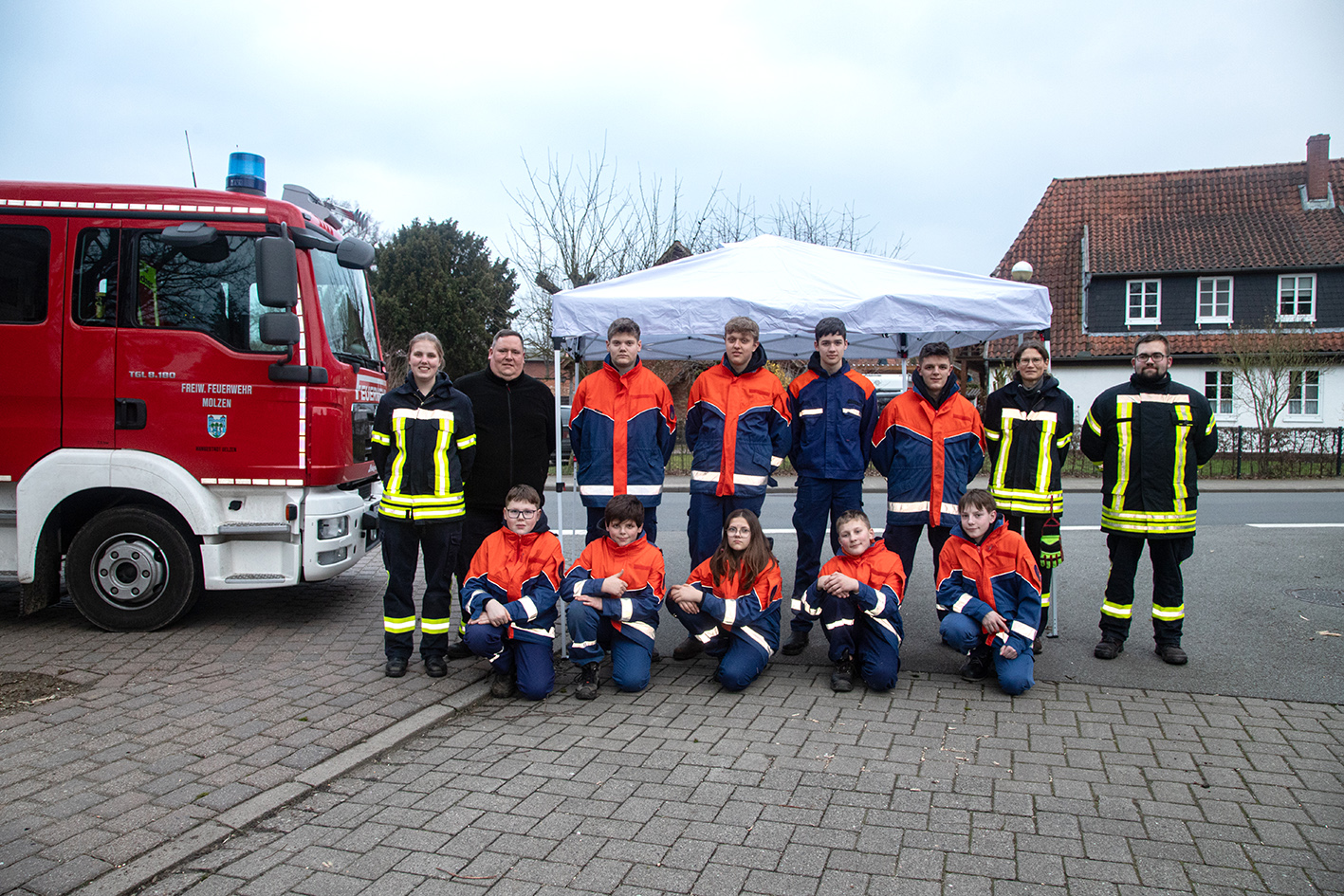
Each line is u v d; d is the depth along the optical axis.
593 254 23.05
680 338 5.84
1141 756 3.79
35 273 5.71
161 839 3.07
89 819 3.21
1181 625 5.25
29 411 5.68
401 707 4.47
